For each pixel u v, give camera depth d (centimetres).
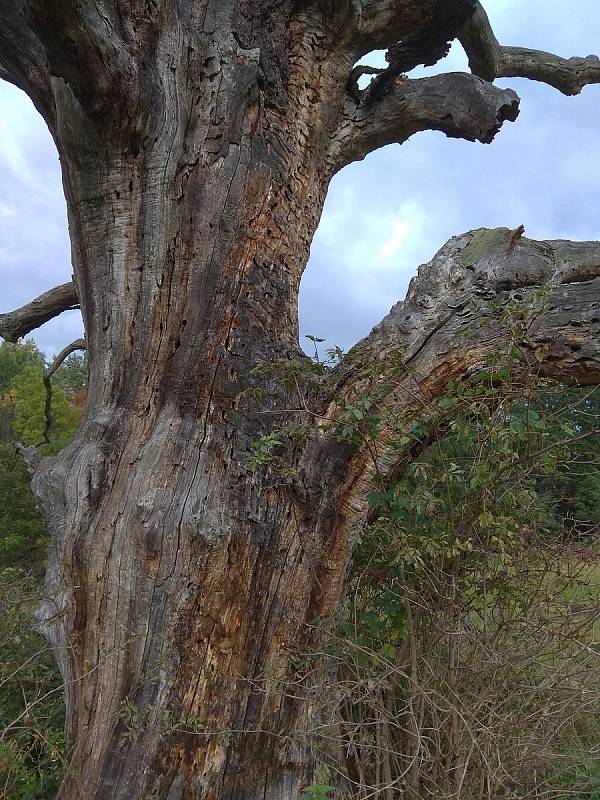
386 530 319
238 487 306
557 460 308
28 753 354
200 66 341
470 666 301
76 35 263
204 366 320
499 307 299
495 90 417
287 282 362
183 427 312
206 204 331
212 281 327
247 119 351
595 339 307
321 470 324
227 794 277
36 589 480
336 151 428
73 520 303
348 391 324
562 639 302
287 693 299
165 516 290
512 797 283
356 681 299
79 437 331
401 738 314
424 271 365
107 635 290
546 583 322
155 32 323
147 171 327
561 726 292
